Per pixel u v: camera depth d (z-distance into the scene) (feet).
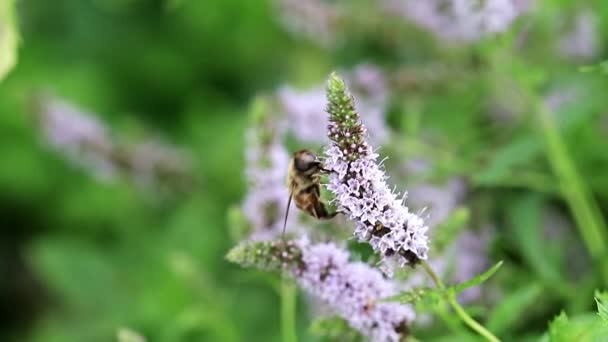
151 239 1.60
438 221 1.16
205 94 1.80
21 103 1.45
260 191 1.12
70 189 1.77
